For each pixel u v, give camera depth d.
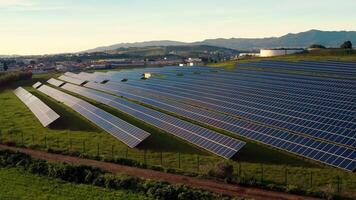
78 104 100.06
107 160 57.03
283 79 107.94
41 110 93.69
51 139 70.12
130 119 82.31
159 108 89.56
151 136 67.69
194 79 127.81
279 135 57.41
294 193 42.78
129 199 43.78
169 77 142.00
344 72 113.50
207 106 85.12
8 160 58.97
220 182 46.88
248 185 45.53
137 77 159.25
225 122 68.06
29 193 47.09
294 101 74.00
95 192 46.53
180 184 45.94
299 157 53.19
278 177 47.22
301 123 61.47
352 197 40.44
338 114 61.16
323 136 55.50
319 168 49.12
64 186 49.12
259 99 80.69
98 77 175.75
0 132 77.06
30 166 55.94
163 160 55.78
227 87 103.56
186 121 73.00
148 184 46.59
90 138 69.56
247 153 56.12
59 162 56.47
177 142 63.53
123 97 113.06
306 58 177.12
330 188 42.00
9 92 154.62
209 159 54.78
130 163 55.28
